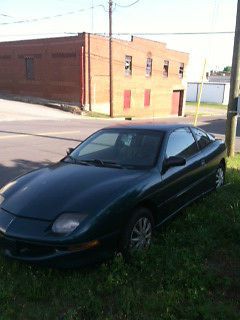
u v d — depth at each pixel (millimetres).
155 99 43594
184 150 5992
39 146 13023
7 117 24516
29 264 4133
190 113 50094
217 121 33250
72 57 34031
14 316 3512
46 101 36406
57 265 3988
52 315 3516
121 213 4285
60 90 35562
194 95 75000
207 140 7145
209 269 4215
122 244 4348
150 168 5086
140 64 40000
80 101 34250
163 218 5184
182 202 5719
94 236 4043
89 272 4176
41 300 3746
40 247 4027
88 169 5070
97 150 5629
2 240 4184
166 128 5906
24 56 37719
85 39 32938
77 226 4004
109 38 32938
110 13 32375
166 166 5238
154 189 4828
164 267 4203
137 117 38781
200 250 4652
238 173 8688
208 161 6621
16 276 4117
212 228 5332
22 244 4082
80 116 31000
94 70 34469
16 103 34281
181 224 5469
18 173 9133
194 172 5996
